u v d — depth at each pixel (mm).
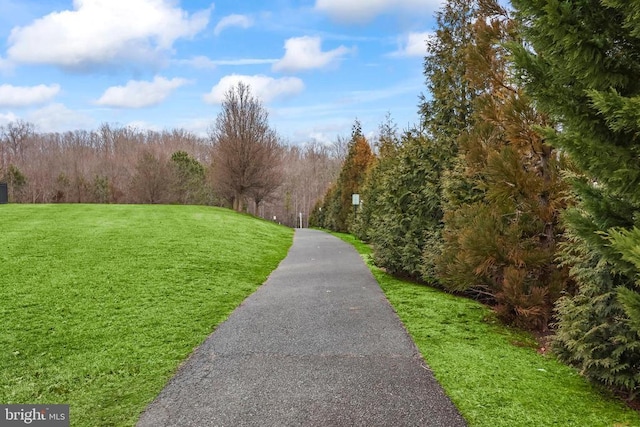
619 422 2881
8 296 6559
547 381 3637
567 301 3873
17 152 52281
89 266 8883
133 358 4324
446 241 6918
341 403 3244
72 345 4703
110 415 3119
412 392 3420
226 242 14227
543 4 2721
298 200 67312
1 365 4145
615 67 2676
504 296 5477
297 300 7086
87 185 41469
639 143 2678
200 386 3619
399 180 9828
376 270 10781
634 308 2387
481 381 3635
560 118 3076
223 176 31469
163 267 9289
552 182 5191
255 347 4648
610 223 2820
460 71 9031
